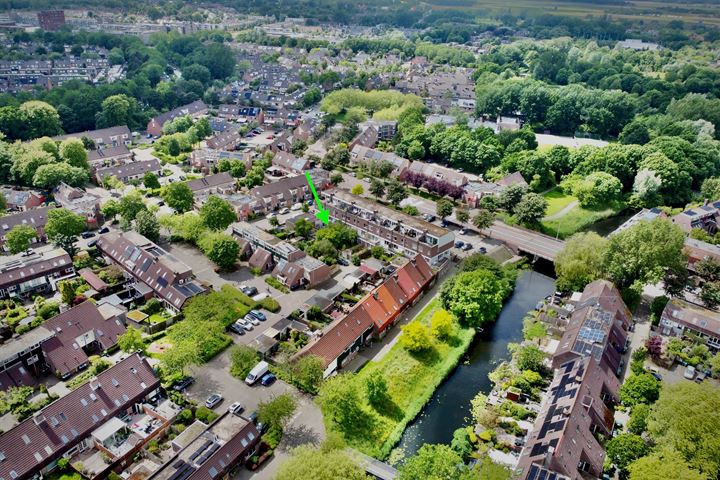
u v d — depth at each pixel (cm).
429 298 15625
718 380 12512
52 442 9556
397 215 18000
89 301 12925
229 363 12531
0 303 13962
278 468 9700
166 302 14300
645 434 10719
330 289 15225
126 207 18312
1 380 11000
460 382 12575
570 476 9094
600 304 13738
